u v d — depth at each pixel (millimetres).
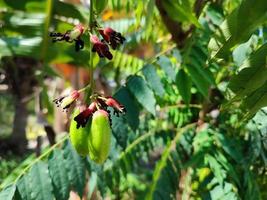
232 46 492
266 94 521
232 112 871
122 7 849
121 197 1241
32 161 699
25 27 814
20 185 673
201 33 787
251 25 476
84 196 938
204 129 855
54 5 811
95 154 498
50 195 675
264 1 462
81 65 865
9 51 820
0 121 3830
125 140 690
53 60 841
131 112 698
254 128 802
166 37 938
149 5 592
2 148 2734
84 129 504
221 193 767
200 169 815
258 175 891
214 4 827
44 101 988
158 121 926
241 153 814
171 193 804
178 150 835
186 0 668
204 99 878
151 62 760
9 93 3152
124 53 987
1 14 816
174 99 911
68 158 693
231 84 512
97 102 507
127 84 711
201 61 744
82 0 1046
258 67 500
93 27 512
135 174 1489
